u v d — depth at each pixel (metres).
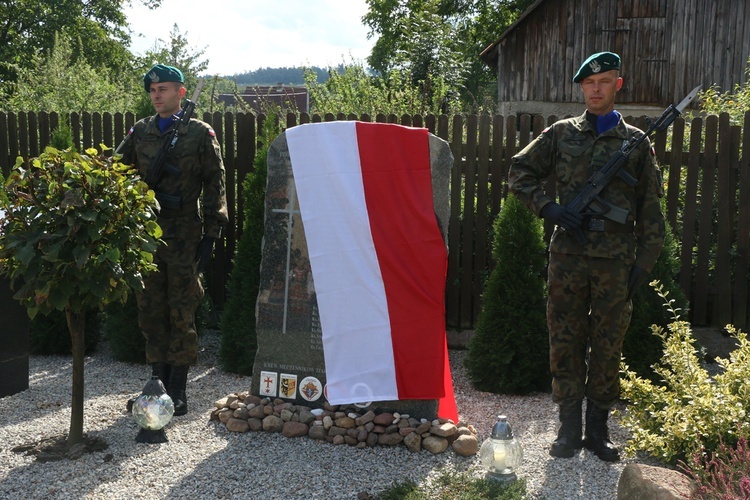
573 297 4.75
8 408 5.52
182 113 5.52
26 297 4.47
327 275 5.17
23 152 8.17
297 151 5.30
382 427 4.91
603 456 4.66
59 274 4.33
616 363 4.73
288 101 11.17
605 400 4.78
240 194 7.74
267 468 4.45
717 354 7.18
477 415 5.61
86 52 33.22
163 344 5.60
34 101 15.34
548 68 18.14
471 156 7.34
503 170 7.34
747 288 7.16
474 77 34.62
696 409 4.50
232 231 7.82
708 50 17.08
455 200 7.45
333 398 5.05
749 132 6.95
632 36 17.48
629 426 4.76
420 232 5.13
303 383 5.24
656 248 4.65
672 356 4.98
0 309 5.70
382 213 5.15
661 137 7.08
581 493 4.18
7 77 30.22
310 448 4.78
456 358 7.26
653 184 4.66
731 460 4.02
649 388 4.90
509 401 5.99
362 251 5.14
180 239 5.45
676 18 17.19
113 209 4.30
